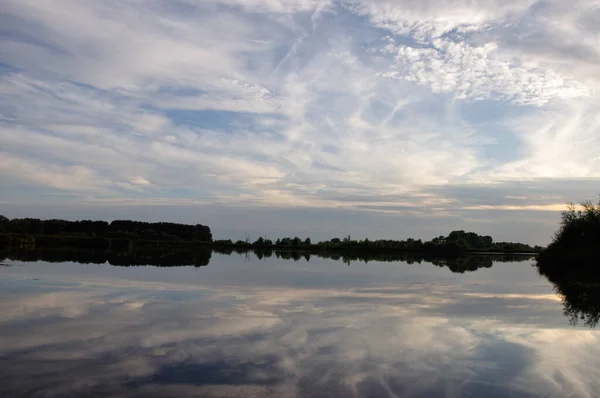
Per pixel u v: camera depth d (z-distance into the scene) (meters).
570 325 16.22
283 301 21.05
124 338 13.31
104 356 11.48
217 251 97.75
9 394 8.93
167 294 22.44
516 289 27.58
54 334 13.66
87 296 21.06
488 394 9.39
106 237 114.69
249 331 14.51
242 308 18.78
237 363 11.06
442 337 14.23
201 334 13.98
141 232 133.75
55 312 17.03
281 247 123.38
